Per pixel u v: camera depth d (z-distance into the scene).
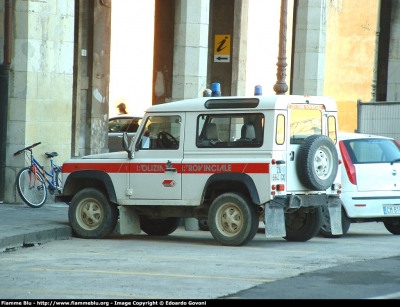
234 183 19.45
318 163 19.66
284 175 19.23
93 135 34.91
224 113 19.61
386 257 17.80
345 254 18.27
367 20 59.38
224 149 19.50
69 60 27.39
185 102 20.08
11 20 26.23
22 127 26.27
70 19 27.34
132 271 15.70
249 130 19.31
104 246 19.50
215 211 19.52
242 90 39.94
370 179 22.03
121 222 20.58
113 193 20.61
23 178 25.75
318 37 38.41
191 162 19.75
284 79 32.09
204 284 14.36
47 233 20.34
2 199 26.44
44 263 16.70
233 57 39.62
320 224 20.69
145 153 20.38
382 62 46.53
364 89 59.41
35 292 13.63
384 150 22.55
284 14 31.88
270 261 17.06
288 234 20.91
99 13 34.75
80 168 21.09
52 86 26.94
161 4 37.06
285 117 19.28
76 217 21.06
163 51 37.16
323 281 14.73
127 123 41.22
